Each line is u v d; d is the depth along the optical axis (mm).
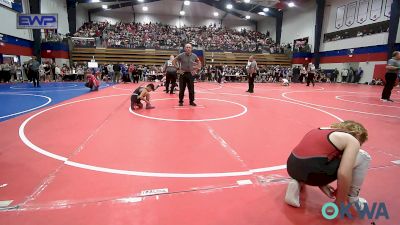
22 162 3166
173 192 2465
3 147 3723
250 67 11930
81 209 2170
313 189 2564
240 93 11836
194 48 28141
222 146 3838
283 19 33375
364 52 22188
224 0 30344
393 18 18984
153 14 37500
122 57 26656
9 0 17844
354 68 23344
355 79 22891
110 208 2188
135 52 26953
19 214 2088
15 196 2363
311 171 2053
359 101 9359
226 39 34688
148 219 2041
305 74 23344
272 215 2115
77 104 7844
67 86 15281
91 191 2463
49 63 21031
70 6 27781
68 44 24422
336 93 12539
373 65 21359
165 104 7840
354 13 22938
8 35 18031
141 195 2402
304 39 29547
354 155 1923
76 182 2646
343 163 1928
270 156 3445
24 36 20109
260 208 2215
